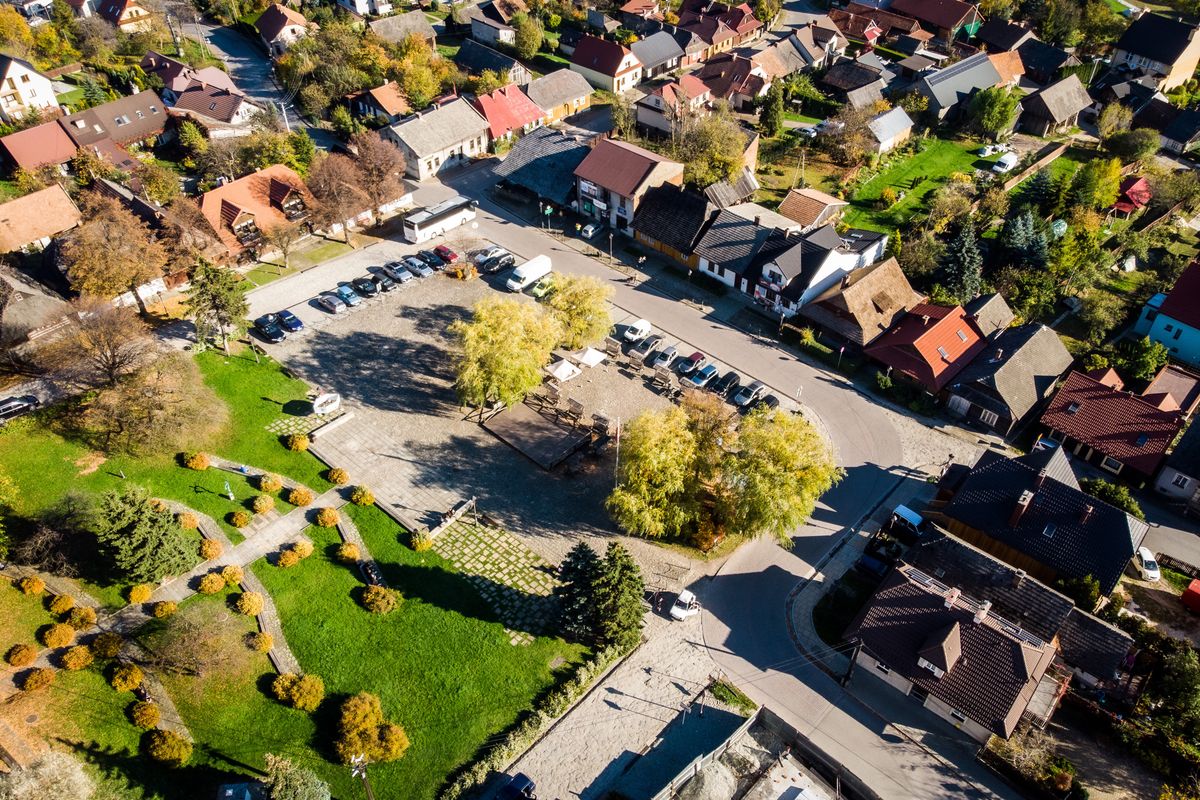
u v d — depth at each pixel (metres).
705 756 49.59
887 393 79.12
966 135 125.19
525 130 120.81
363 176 95.88
